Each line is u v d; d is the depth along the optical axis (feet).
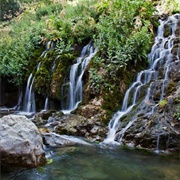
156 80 22.67
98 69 24.50
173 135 17.25
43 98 27.61
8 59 31.17
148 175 13.48
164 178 13.10
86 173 13.69
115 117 21.31
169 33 28.12
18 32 37.63
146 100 21.22
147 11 29.58
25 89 29.30
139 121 19.13
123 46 25.11
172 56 24.35
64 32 30.04
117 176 13.32
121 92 23.18
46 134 18.52
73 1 44.47
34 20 43.29
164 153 16.69
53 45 30.22
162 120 18.34
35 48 31.50
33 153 14.42
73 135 19.57
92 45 28.53
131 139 18.25
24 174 13.46
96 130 19.84
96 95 23.25
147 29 26.99
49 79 27.30
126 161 15.31
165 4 33.86
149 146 17.48
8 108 29.76
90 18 30.76
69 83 26.32
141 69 24.91
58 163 14.90
